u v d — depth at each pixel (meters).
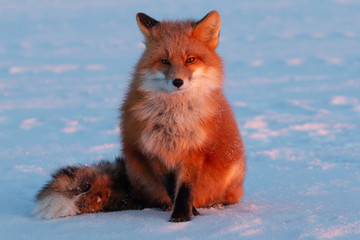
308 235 6.18
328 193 8.88
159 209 8.52
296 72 32.47
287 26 66.88
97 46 49.56
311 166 11.38
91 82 29.00
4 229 6.93
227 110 8.64
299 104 21.27
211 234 6.35
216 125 8.05
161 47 8.12
